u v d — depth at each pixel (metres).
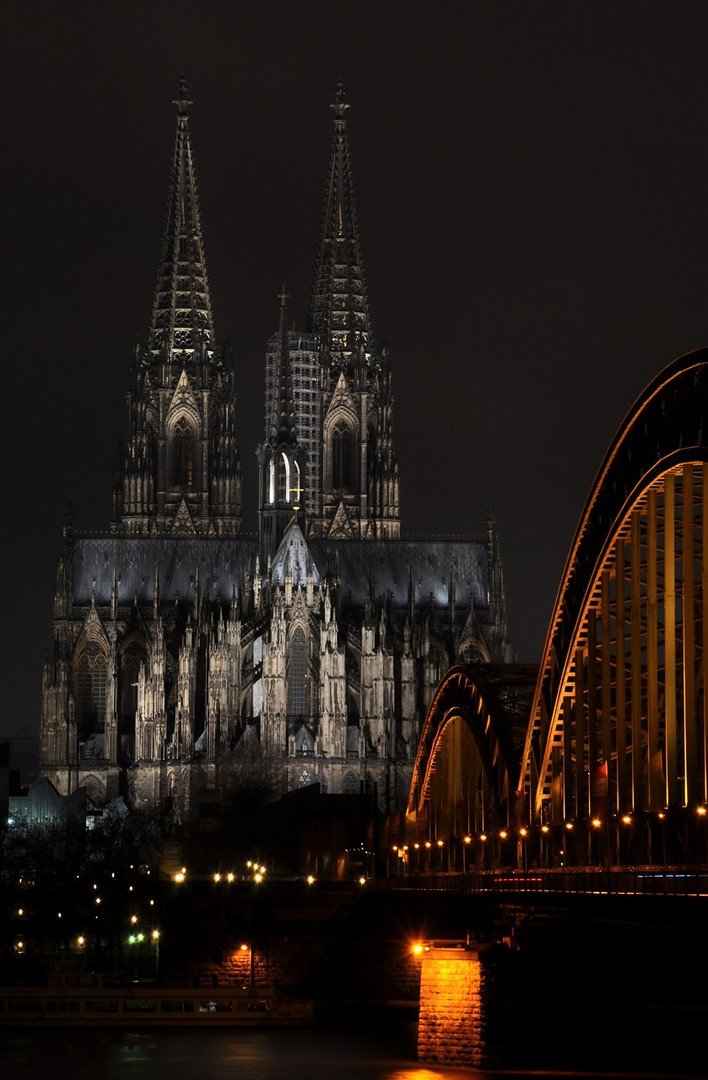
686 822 178.75
